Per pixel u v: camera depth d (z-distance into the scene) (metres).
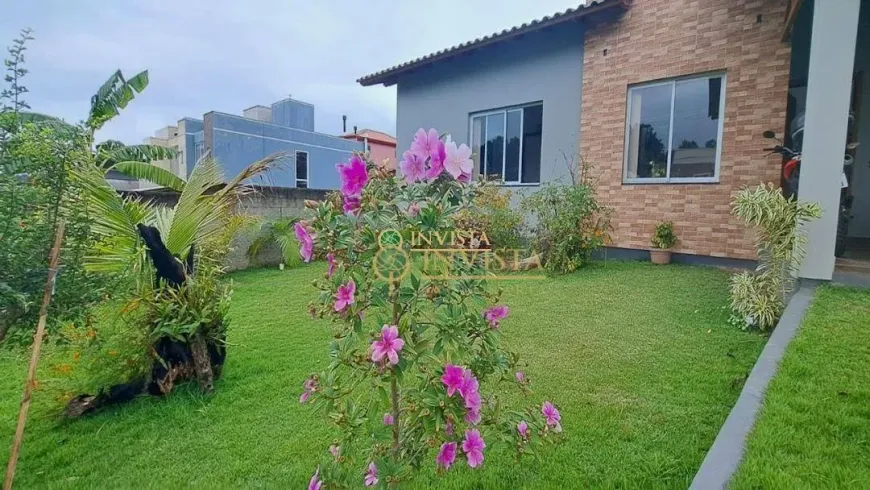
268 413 3.09
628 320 4.57
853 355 2.92
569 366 3.52
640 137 7.54
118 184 11.71
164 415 3.13
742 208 4.32
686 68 6.87
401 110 11.29
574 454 2.40
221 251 5.66
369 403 2.18
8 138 2.38
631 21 7.43
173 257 3.54
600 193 7.98
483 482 2.22
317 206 1.88
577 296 5.55
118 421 3.08
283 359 4.04
